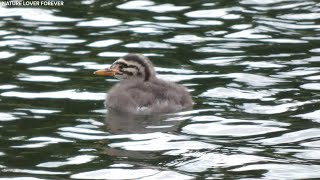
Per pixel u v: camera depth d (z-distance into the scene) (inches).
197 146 624.4
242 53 856.3
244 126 664.4
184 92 722.8
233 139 639.8
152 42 889.5
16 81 774.5
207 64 826.8
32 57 844.6
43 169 581.0
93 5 1006.4
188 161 597.3
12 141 633.0
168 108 705.0
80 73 802.2
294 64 821.2
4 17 970.7
